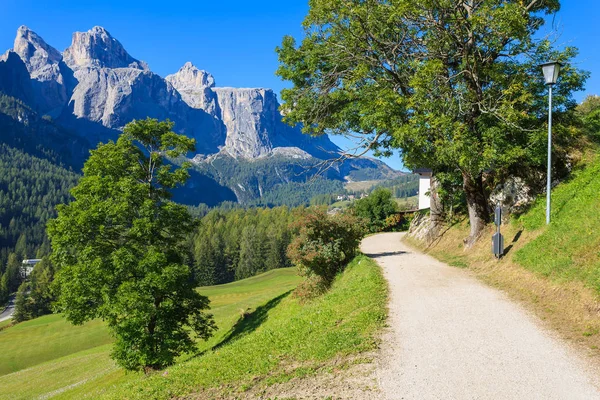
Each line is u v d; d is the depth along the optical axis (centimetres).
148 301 1995
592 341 711
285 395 654
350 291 1344
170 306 2105
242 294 5791
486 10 1462
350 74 1930
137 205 2180
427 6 1523
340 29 1830
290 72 2072
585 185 1412
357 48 1845
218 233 13438
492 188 2105
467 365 664
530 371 625
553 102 1677
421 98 1595
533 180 1819
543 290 1017
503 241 1455
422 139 1577
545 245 1198
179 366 992
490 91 1667
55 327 5528
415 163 1816
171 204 2239
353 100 1973
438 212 2594
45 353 4438
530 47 1614
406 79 1828
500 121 1586
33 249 17288
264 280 7269
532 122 1692
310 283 1953
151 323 2142
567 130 1627
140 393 825
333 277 1958
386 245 3281
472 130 1662
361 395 601
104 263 2053
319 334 932
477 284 1273
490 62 1698
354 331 886
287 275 7225
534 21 1727
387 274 1570
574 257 1025
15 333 5388
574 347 700
